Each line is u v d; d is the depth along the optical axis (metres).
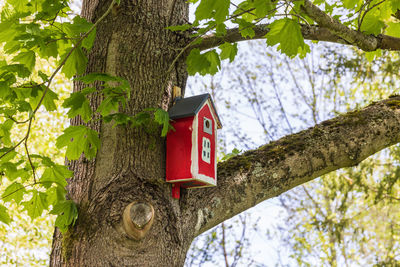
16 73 2.72
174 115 2.91
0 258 7.89
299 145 3.20
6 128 2.88
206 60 2.90
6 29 2.83
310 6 2.84
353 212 11.21
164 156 2.90
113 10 3.15
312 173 3.18
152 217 2.62
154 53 3.10
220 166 3.14
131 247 2.57
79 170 2.87
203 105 2.97
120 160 2.79
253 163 3.12
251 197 3.04
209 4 2.47
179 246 2.73
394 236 9.61
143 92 2.99
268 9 2.58
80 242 2.61
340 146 3.21
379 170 9.65
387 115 3.38
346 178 9.84
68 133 2.67
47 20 2.81
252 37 3.25
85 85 3.12
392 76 9.39
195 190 2.96
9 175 2.81
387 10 3.38
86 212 2.68
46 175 2.78
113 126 2.74
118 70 3.01
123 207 2.63
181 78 3.20
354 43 3.21
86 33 2.71
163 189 2.80
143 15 3.15
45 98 2.89
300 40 2.73
